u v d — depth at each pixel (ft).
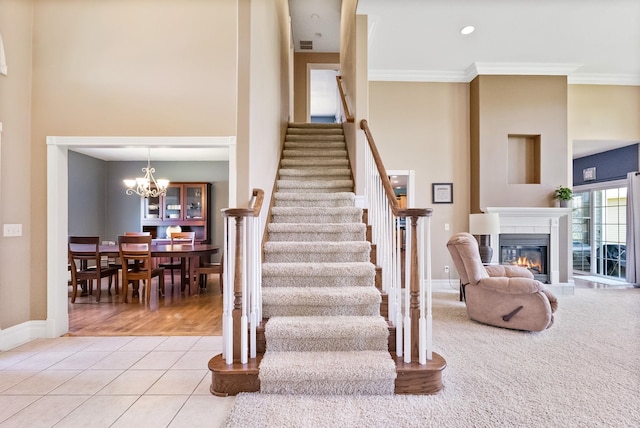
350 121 14.34
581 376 7.86
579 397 6.92
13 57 10.16
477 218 14.94
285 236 11.05
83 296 16.31
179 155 24.36
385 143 18.26
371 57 16.89
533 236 17.19
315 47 24.40
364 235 10.98
